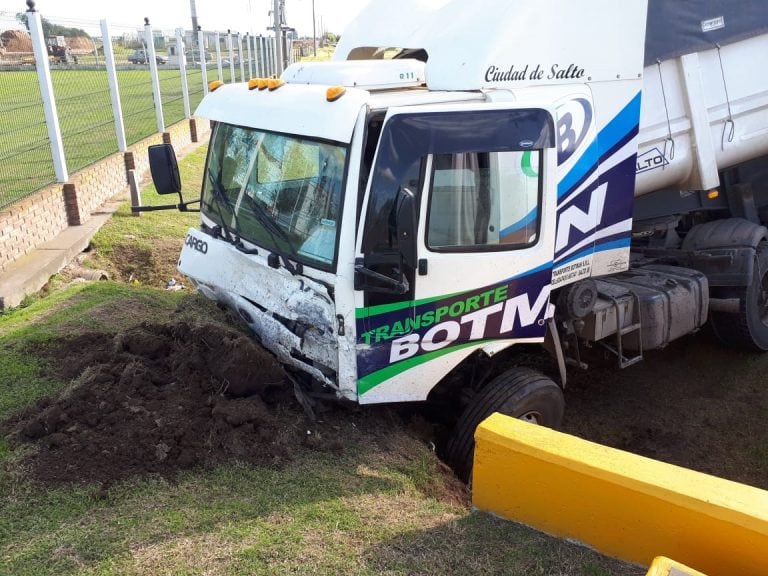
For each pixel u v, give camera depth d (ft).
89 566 10.08
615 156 15.94
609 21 15.25
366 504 12.01
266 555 10.45
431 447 15.17
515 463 11.26
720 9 19.24
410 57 17.35
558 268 14.99
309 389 14.62
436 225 12.67
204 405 13.74
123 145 36.52
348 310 12.36
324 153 12.72
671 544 9.91
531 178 13.33
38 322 19.07
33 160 27.71
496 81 14.02
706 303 20.22
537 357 17.07
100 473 12.16
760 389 21.06
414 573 10.27
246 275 14.58
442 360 13.34
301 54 153.69
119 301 21.15
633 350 18.95
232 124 15.01
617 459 10.71
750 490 9.87
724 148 20.34
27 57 27.25
